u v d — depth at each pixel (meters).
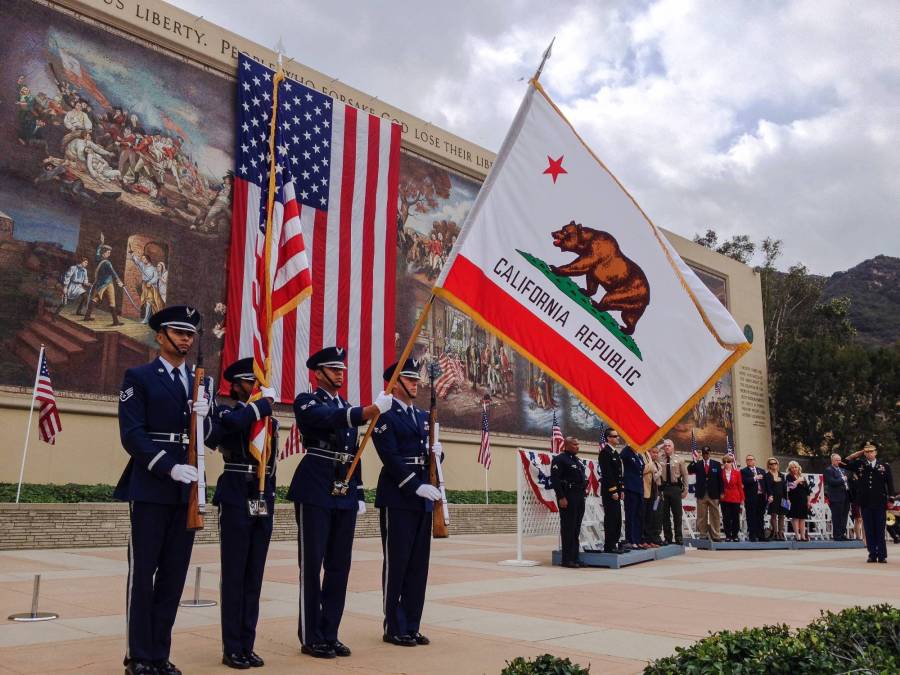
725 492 19.58
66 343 18.58
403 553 6.46
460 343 28.72
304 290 10.30
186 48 21.78
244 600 5.71
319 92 24.05
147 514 5.19
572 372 6.43
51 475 18.08
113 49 20.31
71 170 19.14
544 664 4.14
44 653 5.67
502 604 8.58
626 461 15.19
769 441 45.59
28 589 9.13
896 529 22.11
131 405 5.28
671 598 9.23
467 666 5.49
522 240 6.64
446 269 6.47
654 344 6.48
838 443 47.62
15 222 18.08
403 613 6.48
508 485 29.86
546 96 6.92
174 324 5.53
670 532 17.66
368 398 23.39
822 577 11.93
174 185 21.05
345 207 23.83
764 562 14.80
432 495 6.41
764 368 46.28
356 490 6.38
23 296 18.02
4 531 14.60
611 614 7.91
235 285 21.70
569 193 6.78
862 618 5.18
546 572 12.27
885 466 15.18
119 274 19.69
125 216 19.97
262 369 8.67
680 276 6.53
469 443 28.62
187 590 9.17
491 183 6.71
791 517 20.62
